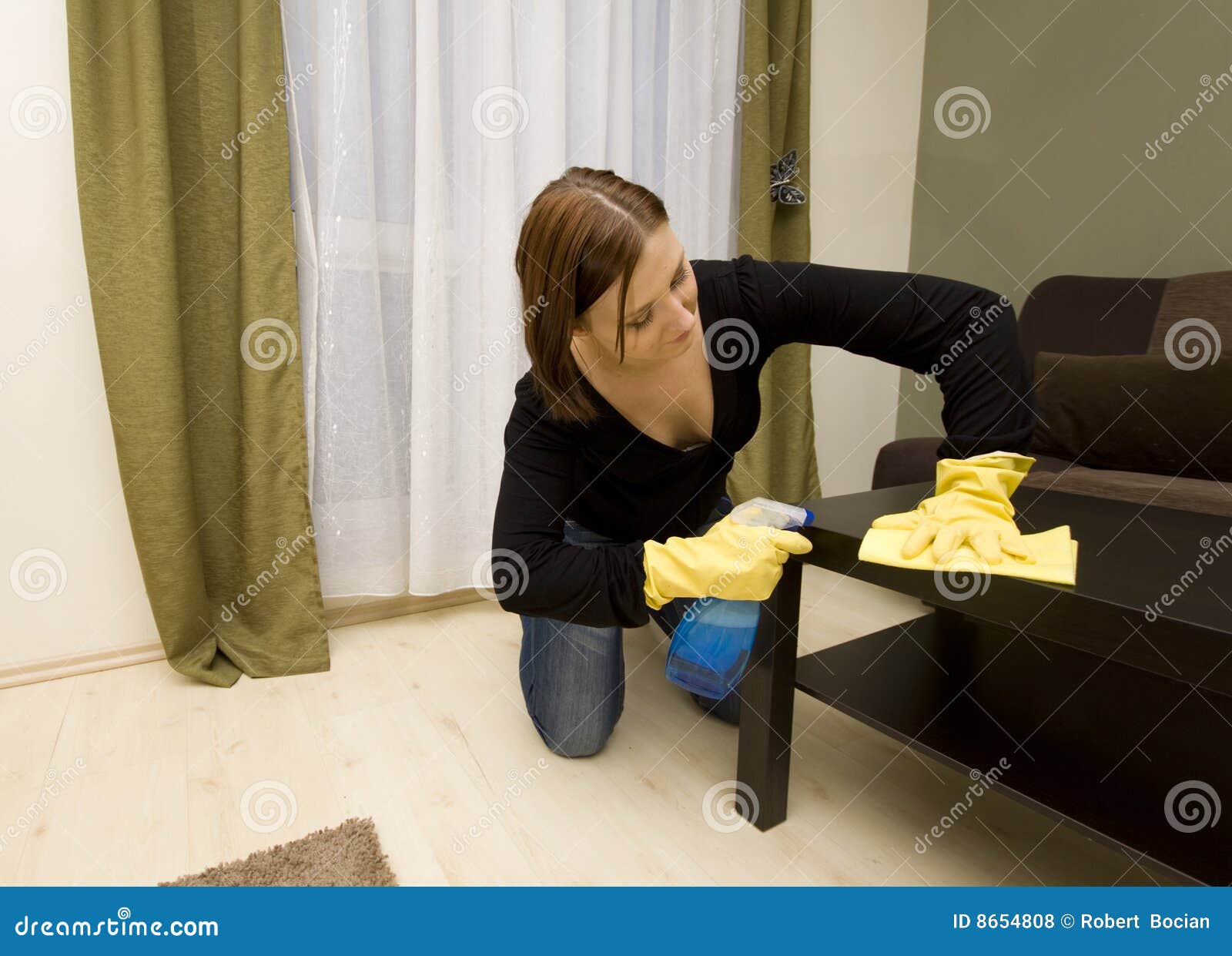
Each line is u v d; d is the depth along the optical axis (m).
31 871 0.99
